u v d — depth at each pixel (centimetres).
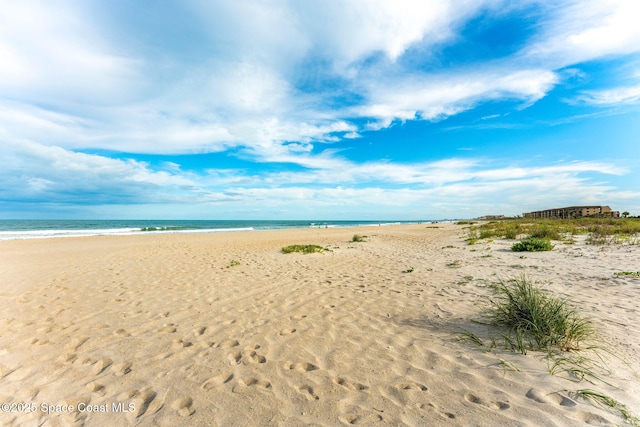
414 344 332
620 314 387
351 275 736
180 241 1814
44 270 823
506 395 232
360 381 263
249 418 219
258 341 355
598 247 953
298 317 435
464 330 362
